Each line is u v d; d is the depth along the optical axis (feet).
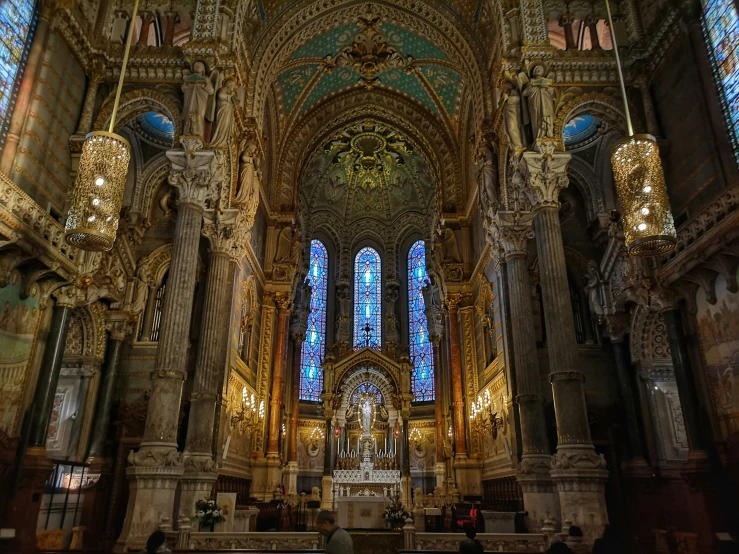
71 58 48.62
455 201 92.84
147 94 51.96
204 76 51.75
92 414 57.72
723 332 40.34
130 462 39.88
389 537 45.96
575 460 39.88
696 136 44.42
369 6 75.05
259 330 84.69
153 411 41.86
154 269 66.13
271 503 73.72
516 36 54.85
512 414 58.08
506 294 60.70
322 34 78.74
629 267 49.75
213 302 55.98
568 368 43.14
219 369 55.47
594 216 65.98
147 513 38.47
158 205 68.95
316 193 122.11
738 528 31.60
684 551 38.34
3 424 39.93
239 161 62.75
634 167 34.60
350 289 124.98
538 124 49.67
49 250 41.81
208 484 48.14
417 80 91.15
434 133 96.02
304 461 105.60
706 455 40.91
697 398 42.96
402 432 99.09
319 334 120.47
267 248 90.53
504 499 66.49
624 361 59.67
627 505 54.54
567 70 52.39
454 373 87.76
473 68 69.51
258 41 67.10
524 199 57.06
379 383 107.14
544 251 46.93
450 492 81.66
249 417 73.61
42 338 44.73
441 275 92.07
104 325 60.13
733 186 36.52
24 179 41.60
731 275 38.27
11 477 39.96
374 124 101.81
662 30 48.85
